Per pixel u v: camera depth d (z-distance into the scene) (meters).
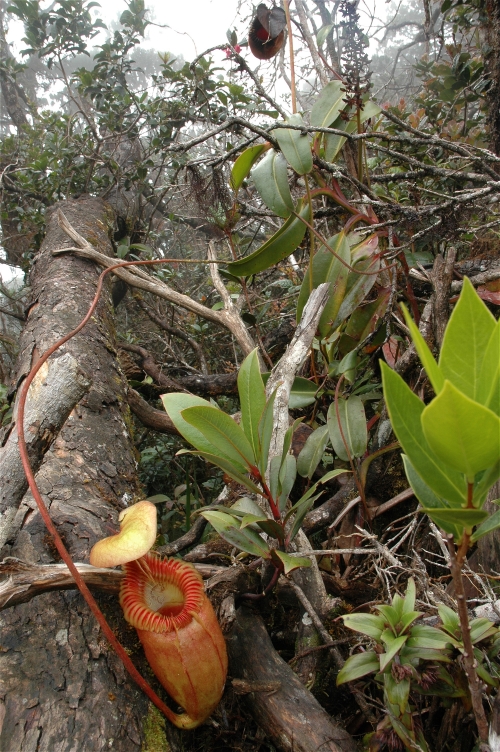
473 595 0.67
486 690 0.52
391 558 0.67
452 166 1.31
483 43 1.35
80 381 0.65
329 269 1.03
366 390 1.07
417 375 1.02
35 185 2.12
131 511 0.60
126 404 1.11
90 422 0.94
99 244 1.64
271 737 0.59
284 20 1.11
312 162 0.99
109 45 2.18
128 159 2.47
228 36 1.57
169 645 0.54
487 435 0.30
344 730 0.57
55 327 1.15
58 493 0.77
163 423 1.26
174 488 1.37
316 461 0.88
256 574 0.71
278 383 0.68
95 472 0.85
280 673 0.62
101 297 1.38
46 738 0.52
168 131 2.04
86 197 2.03
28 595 0.57
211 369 1.83
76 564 0.59
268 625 0.73
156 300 1.89
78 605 0.63
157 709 0.60
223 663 0.56
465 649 0.41
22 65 2.76
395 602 0.52
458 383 0.34
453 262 0.94
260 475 0.60
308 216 1.02
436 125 1.62
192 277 2.24
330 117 1.08
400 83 3.71
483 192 0.93
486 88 1.43
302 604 0.69
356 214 1.04
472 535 0.38
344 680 0.51
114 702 0.56
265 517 0.58
